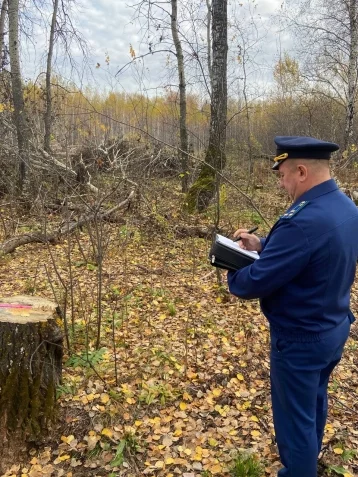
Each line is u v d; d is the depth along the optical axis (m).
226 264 2.38
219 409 3.44
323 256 2.10
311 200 2.18
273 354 2.37
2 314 3.09
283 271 2.13
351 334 4.73
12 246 6.84
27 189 8.44
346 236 2.14
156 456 3.00
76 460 2.94
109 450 3.02
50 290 5.47
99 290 4.09
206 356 4.14
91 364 3.68
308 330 2.21
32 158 9.07
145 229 7.52
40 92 12.14
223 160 8.05
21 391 2.94
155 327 4.67
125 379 3.72
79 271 6.12
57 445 3.04
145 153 8.54
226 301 5.39
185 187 9.88
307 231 2.09
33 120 9.83
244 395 3.62
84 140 8.94
